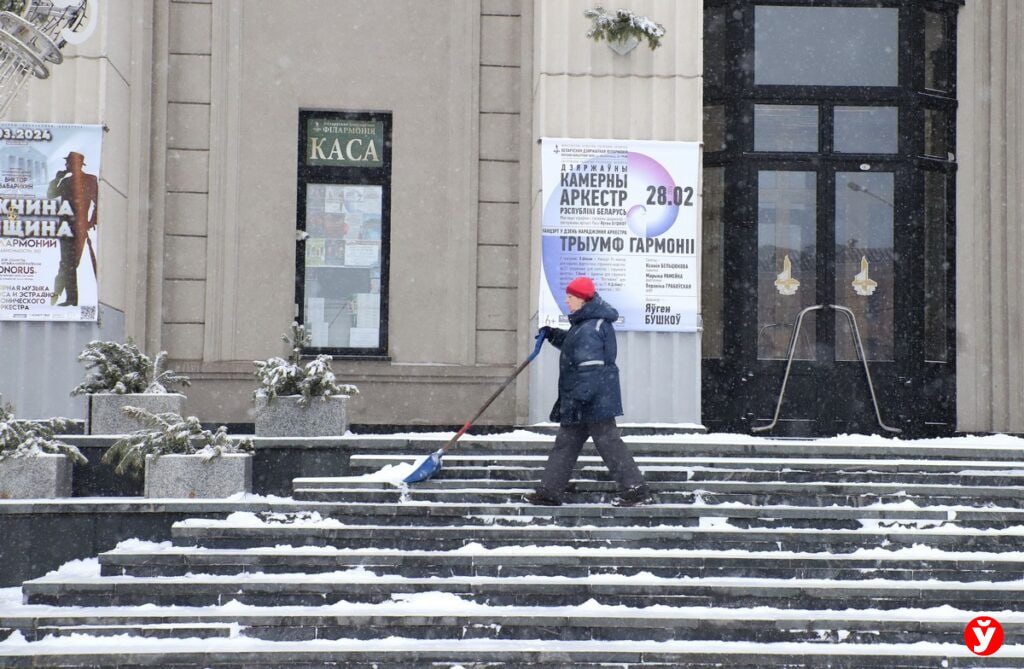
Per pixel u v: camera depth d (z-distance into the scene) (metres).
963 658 13.57
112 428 19.47
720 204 25.72
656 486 17.39
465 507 16.53
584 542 16.06
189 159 25.25
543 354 23.22
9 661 13.28
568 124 23.53
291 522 16.55
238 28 25.53
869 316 25.50
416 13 25.89
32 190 22.39
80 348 22.39
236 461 17.75
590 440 19.02
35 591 14.88
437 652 13.57
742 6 25.66
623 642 14.09
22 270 22.30
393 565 15.51
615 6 23.75
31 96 22.53
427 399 25.30
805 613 14.55
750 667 13.57
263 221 25.41
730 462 18.11
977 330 25.86
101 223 22.62
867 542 16.08
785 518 16.61
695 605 14.90
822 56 25.81
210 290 25.06
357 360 25.11
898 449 18.62
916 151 25.62
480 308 25.62
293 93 25.61
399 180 25.70
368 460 18.38
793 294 25.47
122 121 24.03
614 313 17.17
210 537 16.08
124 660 13.40
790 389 25.22
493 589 14.97
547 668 13.55
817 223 25.55
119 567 15.48
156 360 20.42
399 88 25.83
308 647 13.73
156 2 25.23
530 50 25.58
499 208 25.78
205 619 14.31
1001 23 26.22
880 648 13.91
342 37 25.81
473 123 25.78
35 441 18.05
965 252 25.98
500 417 25.31
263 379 19.16
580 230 23.28
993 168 26.06
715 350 25.48
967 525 16.64
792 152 25.56
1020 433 25.59
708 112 25.86
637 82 23.69
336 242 25.59
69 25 22.53
